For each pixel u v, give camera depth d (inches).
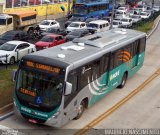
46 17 2367.1
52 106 597.9
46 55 636.7
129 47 896.3
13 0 2107.5
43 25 1806.1
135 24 2060.8
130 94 868.6
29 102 612.7
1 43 1330.0
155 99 851.4
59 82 594.2
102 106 769.6
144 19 2255.2
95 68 705.0
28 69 614.9
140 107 788.6
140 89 917.2
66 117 618.8
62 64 601.0
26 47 1170.0
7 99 720.3
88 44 764.0
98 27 1797.5
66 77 593.6
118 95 851.4
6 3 2049.7
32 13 1824.6
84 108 703.1
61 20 2367.1
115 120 702.5
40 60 609.0
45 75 603.2
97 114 722.2
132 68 954.7
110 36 869.8
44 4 2410.2
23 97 617.6
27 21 1781.5
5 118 656.4
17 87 625.0
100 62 725.3
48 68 601.9
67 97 606.2
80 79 644.1
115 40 832.9
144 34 1013.8
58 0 2566.4
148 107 793.6
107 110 749.9
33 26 1819.6
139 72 1083.3
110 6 2659.9
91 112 727.7
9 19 1663.4
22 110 622.5
